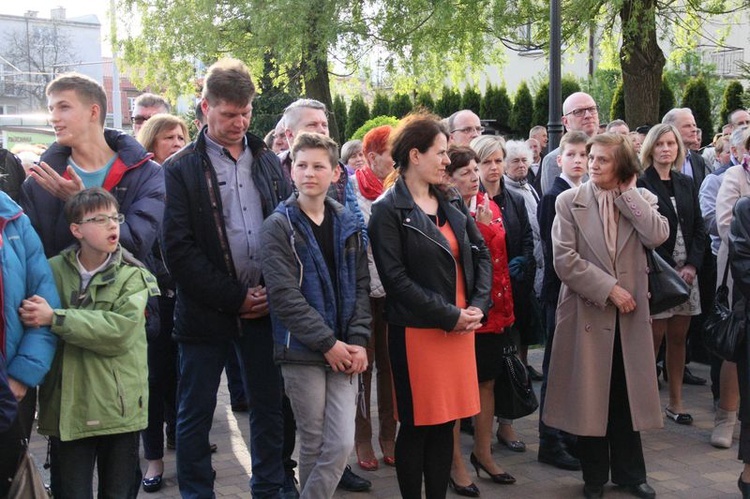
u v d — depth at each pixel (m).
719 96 20.95
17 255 3.30
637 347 4.44
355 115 21.97
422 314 3.84
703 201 6.35
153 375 4.68
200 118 4.37
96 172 3.81
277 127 6.29
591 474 4.51
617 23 14.97
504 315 4.71
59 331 3.28
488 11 14.73
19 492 3.24
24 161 5.62
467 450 5.35
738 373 4.44
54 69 48.88
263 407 4.05
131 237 3.75
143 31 17.00
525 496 4.57
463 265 4.03
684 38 16.61
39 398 3.48
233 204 4.00
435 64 17.53
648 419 4.42
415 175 4.02
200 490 3.95
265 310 3.98
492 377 4.71
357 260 3.89
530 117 18.36
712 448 5.36
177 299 4.04
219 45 16.27
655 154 5.82
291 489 4.46
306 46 15.20
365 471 4.94
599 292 4.36
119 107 26.62
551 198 5.05
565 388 4.56
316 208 3.85
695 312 5.84
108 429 3.42
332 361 3.65
